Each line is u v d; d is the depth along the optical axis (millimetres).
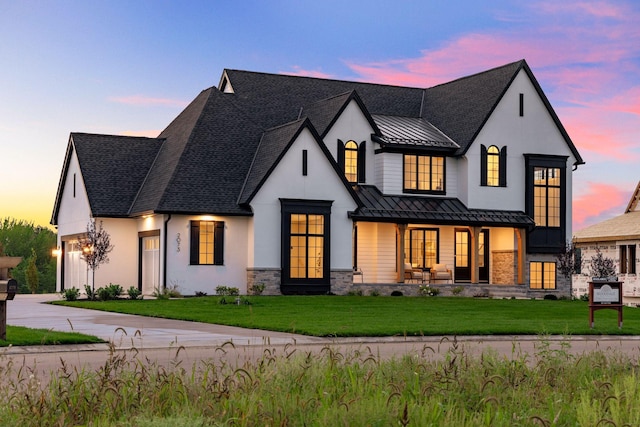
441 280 45406
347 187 41688
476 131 45656
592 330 24562
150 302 34094
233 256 40250
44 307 33500
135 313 29094
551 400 10578
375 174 44625
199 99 45875
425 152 45219
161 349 18625
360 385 10492
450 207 45156
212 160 41406
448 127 47719
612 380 12578
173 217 39344
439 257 45969
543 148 47656
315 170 41062
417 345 19844
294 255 40531
